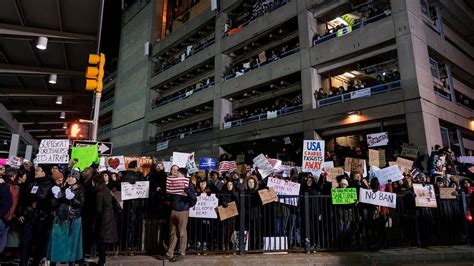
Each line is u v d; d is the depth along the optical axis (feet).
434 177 38.17
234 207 25.27
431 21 73.67
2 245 19.58
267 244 25.50
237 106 107.04
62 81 45.73
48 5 28.81
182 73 126.72
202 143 108.06
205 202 25.45
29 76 42.98
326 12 81.66
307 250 25.43
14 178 22.21
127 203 25.45
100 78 27.94
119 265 21.44
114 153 163.22
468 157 49.39
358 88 69.72
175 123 135.33
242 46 104.47
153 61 150.00
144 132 142.00
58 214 19.71
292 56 84.94
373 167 34.14
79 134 27.45
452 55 77.30
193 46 126.82
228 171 35.09
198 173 32.27
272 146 95.45
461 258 25.93
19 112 59.72
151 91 145.69
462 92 86.84
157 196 25.34
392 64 71.77
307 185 29.71
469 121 76.59
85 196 22.61
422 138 58.49
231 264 22.59
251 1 105.70
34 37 33.04
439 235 29.37
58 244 19.35
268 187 27.30
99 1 28.25
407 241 28.35
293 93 93.86
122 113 163.43
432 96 63.72
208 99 110.22
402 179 32.50
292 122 81.00
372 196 27.12
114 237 20.59
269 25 93.30
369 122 68.23
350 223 26.78
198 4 134.82
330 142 79.41
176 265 21.91
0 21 30.76
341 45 74.43
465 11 84.69
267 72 90.84
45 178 21.72
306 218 25.93
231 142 97.19
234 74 104.27
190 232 25.70
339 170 31.53
